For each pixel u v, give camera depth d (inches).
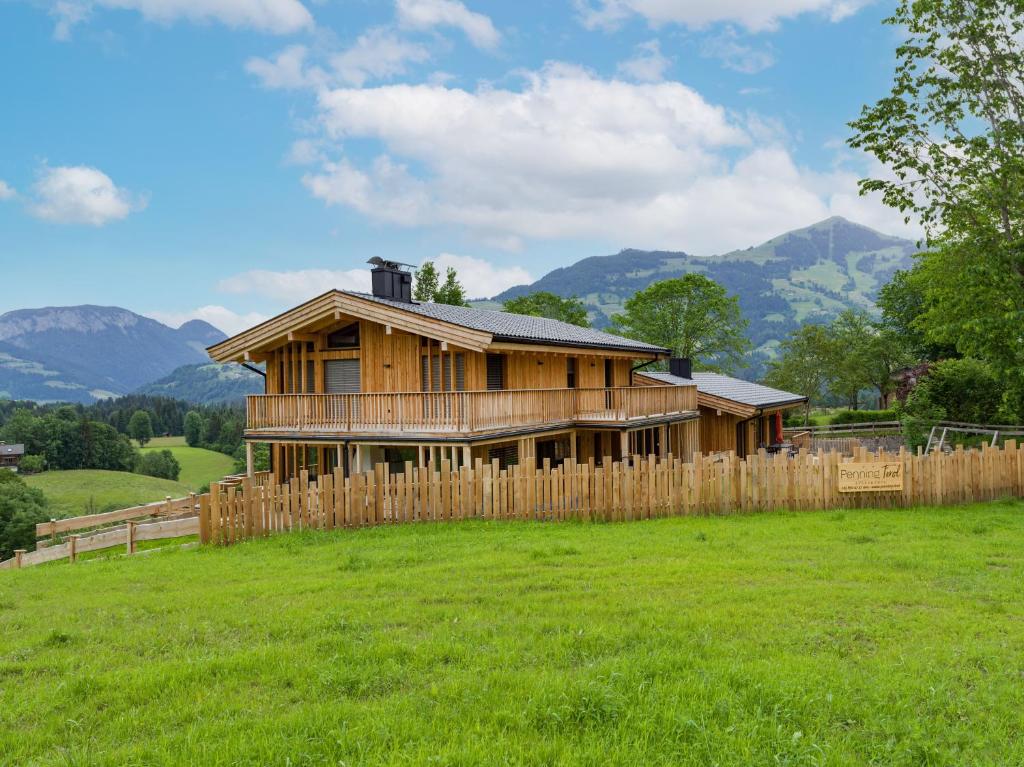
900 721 209.9
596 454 1084.5
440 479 596.4
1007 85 880.9
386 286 919.0
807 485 628.4
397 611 323.9
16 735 208.5
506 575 395.5
